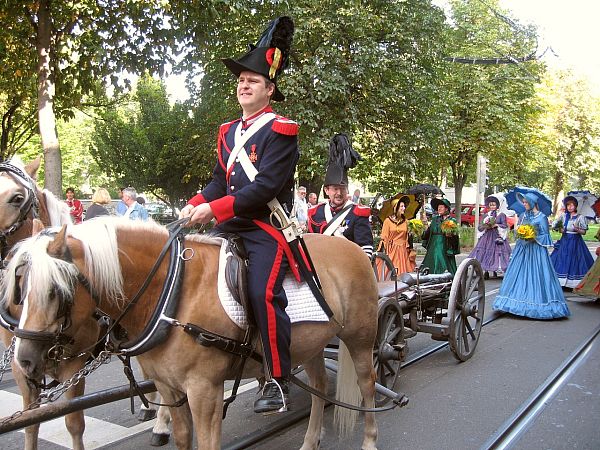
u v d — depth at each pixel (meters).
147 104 18.02
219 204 2.70
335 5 13.37
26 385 3.02
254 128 2.91
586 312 8.84
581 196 11.01
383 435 4.21
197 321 2.62
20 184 3.55
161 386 2.82
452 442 4.08
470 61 14.90
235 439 4.13
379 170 16.64
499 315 8.54
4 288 2.40
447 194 35.91
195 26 10.53
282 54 3.02
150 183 17.80
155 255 2.65
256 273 2.80
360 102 14.38
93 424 4.44
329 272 3.41
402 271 8.16
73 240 2.40
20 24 10.59
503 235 12.85
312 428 3.82
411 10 14.25
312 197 14.19
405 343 5.20
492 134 20.39
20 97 14.26
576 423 4.43
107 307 2.52
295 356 3.10
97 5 10.41
